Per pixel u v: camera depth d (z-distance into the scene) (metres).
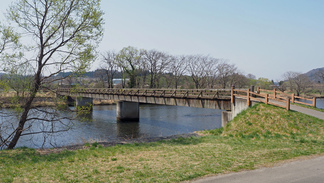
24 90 13.42
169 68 66.38
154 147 12.13
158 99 28.48
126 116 35.12
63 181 6.90
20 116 13.86
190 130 26.05
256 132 14.53
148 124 31.16
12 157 10.34
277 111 16.03
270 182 6.11
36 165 8.95
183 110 47.00
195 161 8.62
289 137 12.60
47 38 14.14
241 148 10.63
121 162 9.04
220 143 12.48
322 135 12.38
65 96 14.85
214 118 34.53
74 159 9.80
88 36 14.56
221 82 70.50
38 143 20.25
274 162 7.95
